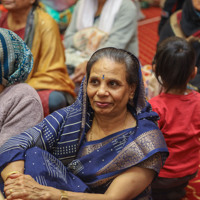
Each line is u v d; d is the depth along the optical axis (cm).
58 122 158
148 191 155
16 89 181
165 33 333
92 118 158
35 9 271
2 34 173
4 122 180
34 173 143
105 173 146
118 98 141
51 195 134
